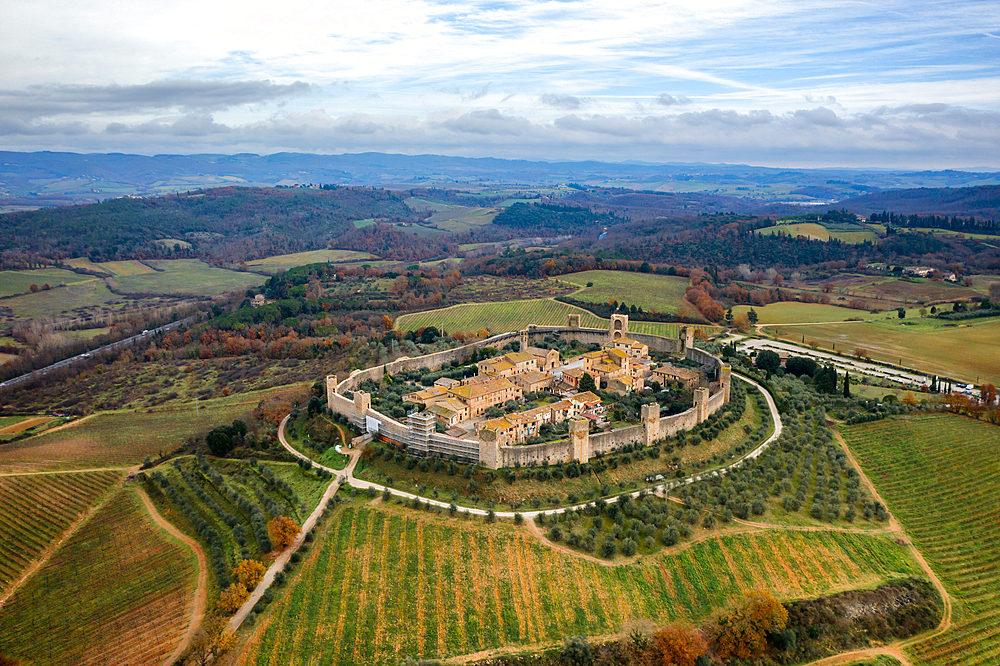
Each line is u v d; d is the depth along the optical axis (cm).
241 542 14912
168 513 16450
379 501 15962
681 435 18638
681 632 12219
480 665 11844
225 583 13650
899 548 15275
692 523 15212
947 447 19350
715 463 17988
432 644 12269
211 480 17675
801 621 13025
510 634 12450
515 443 17500
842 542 15138
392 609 12975
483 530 14750
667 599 13338
